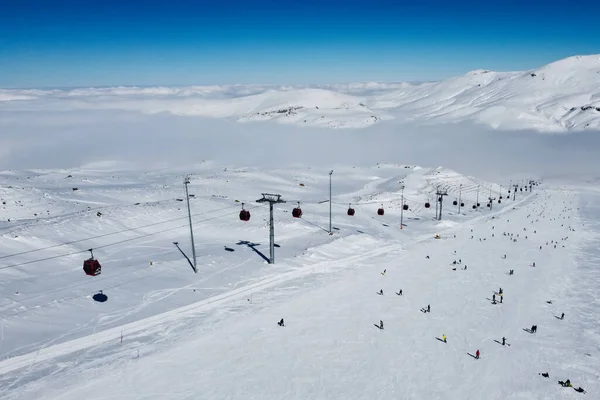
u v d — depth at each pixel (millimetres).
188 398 29172
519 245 77875
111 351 33625
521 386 32781
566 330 42469
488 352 37688
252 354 35312
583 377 34250
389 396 30797
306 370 33469
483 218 106000
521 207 126625
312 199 112562
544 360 36688
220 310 42625
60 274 46531
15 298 39188
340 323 42000
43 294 40875
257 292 47844
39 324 35781
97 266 35812
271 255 56156
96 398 28156
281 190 124250
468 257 68750
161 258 54688
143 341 35594
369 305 46812
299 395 30328
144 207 76312
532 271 61812
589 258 69750
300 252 61938
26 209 73438
